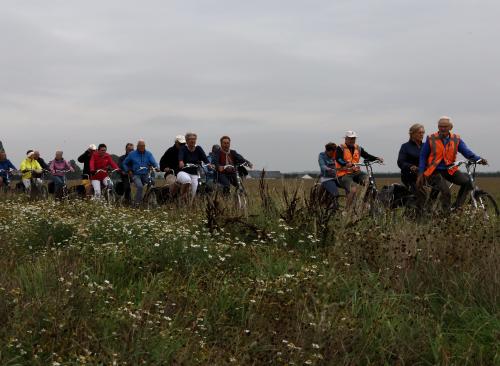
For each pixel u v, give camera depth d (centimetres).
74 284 613
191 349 510
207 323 575
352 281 683
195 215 1073
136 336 505
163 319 567
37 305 552
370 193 1117
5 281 636
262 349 515
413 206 1082
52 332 507
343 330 545
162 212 1192
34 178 2028
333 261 767
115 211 1250
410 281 683
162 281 689
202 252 795
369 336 545
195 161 1455
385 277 696
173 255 781
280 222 938
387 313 608
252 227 913
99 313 567
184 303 620
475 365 517
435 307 635
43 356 486
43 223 980
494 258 704
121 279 719
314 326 541
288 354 500
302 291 634
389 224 955
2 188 1992
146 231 895
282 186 1077
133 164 1688
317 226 910
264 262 768
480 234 841
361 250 786
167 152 1486
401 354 525
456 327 595
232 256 803
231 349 518
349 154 1262
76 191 1773
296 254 824
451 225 871
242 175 1391
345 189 1252
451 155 1160
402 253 752
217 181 1361
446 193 1127
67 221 995
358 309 609
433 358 534
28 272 696
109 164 1756
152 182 1675
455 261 718
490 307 615
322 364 498
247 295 642
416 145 1223
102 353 483
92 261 769
